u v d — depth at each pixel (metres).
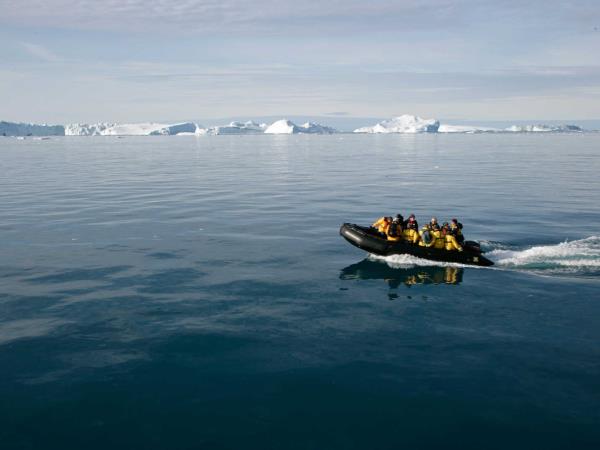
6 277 15.34
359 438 7.95
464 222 23.47
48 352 10.56
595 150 91.38
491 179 41.81
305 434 8.04
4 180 43.41
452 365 9.98
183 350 10.64
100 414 8.52
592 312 12.48
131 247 18.95
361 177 44.69
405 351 10.57
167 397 8.99
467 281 14.91
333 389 9.20
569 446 7.73
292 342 10.99
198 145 145.25
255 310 12.77
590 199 29.95
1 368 9.93
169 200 30.73
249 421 8.34
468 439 7.91
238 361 10.19
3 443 7.84
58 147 129.62
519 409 8.58
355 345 10.85
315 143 157.50
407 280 15.08
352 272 15.91
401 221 17.64
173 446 7.79
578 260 16.78
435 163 62.34
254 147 125.50
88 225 23.02
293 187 37.38
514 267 16.23
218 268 16.31
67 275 15.54
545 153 82.69
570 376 9.55
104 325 11.86
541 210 26.39
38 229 22.12
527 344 10.82
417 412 8.54
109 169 55.88
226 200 30.77
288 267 16.47
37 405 8.74
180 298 13.59
